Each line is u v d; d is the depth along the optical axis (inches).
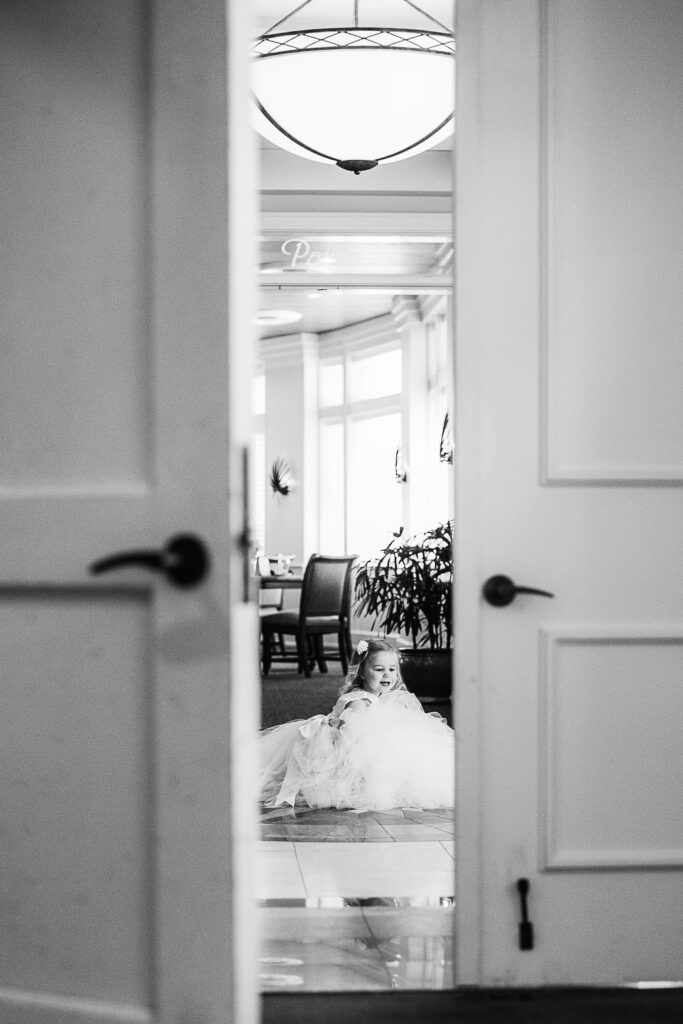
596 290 106.0
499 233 105.6
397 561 292.7
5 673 82.6
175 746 77.7
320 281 314.7
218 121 78.4
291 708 290.2
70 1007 80.7
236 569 78.9
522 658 105.0
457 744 104.0
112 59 81.2
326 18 209.0
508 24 105.9
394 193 260.8
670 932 104.7
